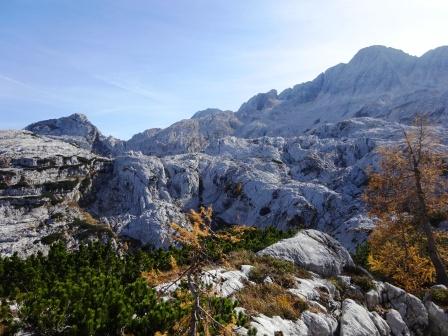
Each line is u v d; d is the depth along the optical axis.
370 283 17.80
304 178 78.75
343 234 50.53
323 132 109.81
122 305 9.63
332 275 19.09
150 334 9.24
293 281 15.78
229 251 19.05
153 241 55.94
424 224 23.25
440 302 17.84
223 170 81.38
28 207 59.88
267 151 92.31
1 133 85.94
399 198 23.92
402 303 17.28
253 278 15.38
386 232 24.14
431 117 104.06
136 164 79.38
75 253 18.09
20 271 13.87
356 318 14.49
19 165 68.19
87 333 8.87
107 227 58.19
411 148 24.05
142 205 71.12
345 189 68.69
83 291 10.26
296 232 22.98
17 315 10.33
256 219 68.31
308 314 13.38
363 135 91.56
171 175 81.62
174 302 10.68
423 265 22.83
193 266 6.95
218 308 10.30
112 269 15.54
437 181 23.77
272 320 12.11
